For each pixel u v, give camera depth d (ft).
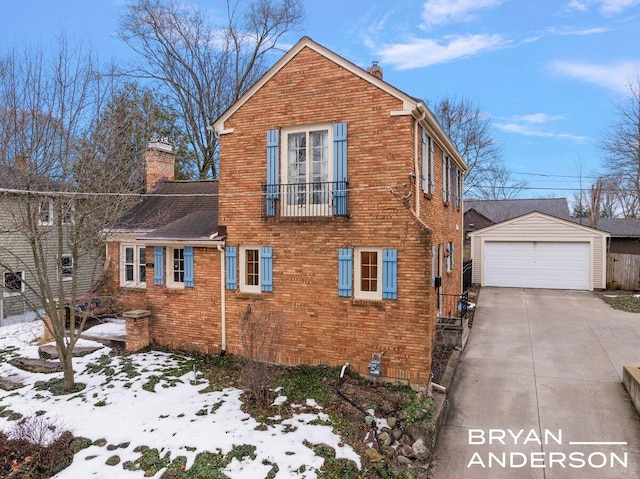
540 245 66.13
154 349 36.73
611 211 135.85
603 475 19.95
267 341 29.91
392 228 28.48
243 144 33.53
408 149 28.17
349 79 29.73
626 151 77.00
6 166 28.35
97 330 40.16
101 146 32.86
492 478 19.99
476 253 68.90
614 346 36.50
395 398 25.95
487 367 32.58
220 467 19.04
